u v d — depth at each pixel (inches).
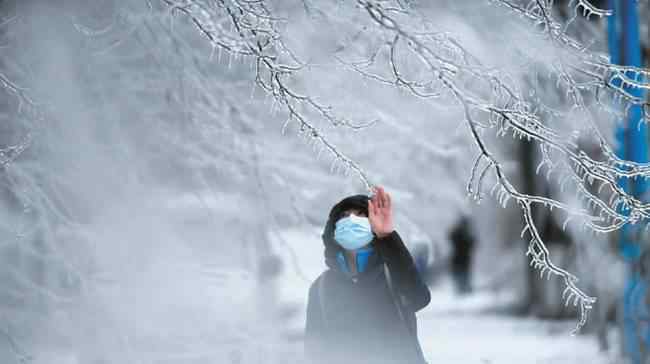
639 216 337.7
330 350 305.4
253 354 527.8
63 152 523.2
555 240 1051.3
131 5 501.7
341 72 608.4
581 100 357.4
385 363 301.7
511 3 366.9
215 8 374.9
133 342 522.9
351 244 300.7
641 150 579.2
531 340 964.0
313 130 336.5
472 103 298.2
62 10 485.4
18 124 494.6
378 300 304.8
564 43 356.8
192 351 527.2
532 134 314.5
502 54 444.1
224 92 585.3
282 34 373.1
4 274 527.5
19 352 461.7
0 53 489.4
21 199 497.0
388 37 305.7
